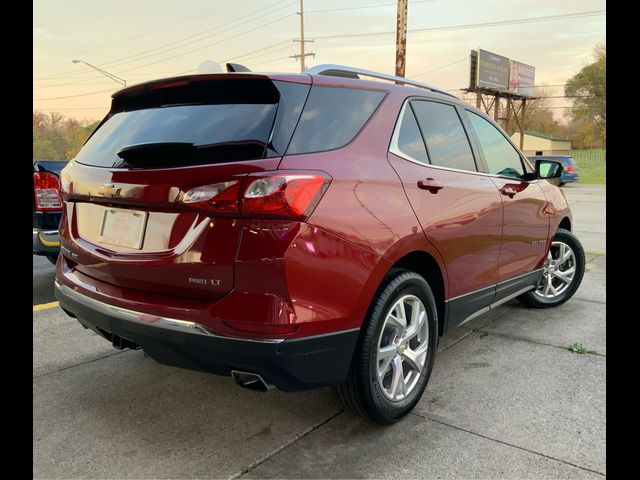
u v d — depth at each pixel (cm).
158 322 235
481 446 263
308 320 223
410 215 275
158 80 271
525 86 4200
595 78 6538
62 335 429
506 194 377
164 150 242
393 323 275
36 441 269
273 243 215
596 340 410
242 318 219
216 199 220
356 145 261
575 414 294
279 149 227
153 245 244
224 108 251
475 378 342
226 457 255
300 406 308
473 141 364
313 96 253
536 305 492
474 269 343
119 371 358
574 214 1357
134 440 271
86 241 282
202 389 330
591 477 237
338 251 233
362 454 257
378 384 266
